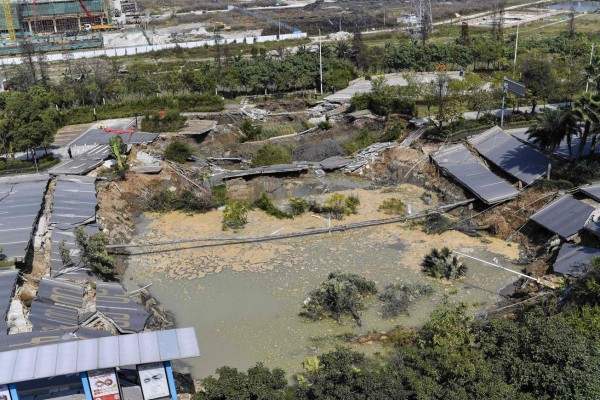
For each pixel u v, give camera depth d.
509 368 32.22
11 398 30.03
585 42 111.75
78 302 43.81
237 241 57.38
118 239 57.16
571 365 31.09
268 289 49.66
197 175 69.88
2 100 89.00
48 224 54.25
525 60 87.94
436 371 31.36
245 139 82.81
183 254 55.69
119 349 31.47
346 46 121.00
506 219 57.56
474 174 63.88
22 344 36.84
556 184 57.44
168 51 145.75
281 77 99.69
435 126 74.62
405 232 58.31
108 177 65.06
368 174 72.12
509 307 44.00
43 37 178.38
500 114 78.75
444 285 49.09
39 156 71.62
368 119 84.06
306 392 31.38
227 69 102.75
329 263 53.34
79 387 32.72
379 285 49.38
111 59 139.62
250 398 30.45
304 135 83.44
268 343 42.75
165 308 47.50
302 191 68.06
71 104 95.81
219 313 46.59
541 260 50.41
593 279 40.38
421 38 147.62
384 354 40.38
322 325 44.53
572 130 57.94
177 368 40.31
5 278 44.66
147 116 82.19
